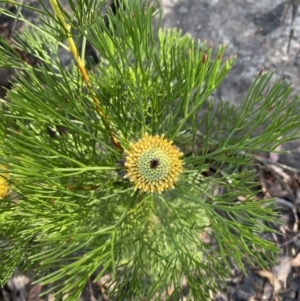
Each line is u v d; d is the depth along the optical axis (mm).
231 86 344
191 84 180
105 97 229
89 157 233
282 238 340
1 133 211
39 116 176
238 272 337
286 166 346
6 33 387
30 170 163
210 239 338
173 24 362
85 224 260
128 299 227
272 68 342
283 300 330
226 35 354
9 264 234
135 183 208
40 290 346
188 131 320
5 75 358
